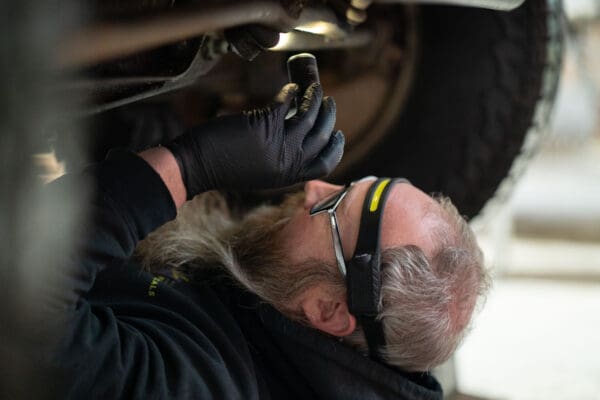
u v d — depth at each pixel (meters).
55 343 0.82
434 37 1.83
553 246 3.80
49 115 0.60
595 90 5.34
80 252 0.85
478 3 1.32
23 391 0.76
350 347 1.16
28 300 0.67
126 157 0.92
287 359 1.15
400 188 1.17
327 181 1.92
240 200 1.65
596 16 3.58
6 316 0.68
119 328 0.96
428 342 1.13
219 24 0.88
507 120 1.83
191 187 0.95
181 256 1.21
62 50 0.62
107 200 0.89
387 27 1.84
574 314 2.84
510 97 1.82
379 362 1.16
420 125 1.87
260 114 0.97
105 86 0.90
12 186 0.58
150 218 0.92
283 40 1.24
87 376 0.88
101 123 1.40
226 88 1.61
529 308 2.91
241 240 1.22
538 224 4.19
